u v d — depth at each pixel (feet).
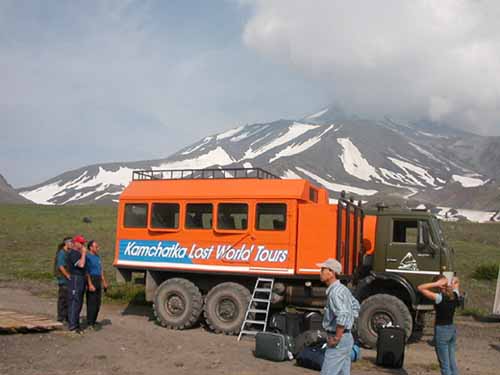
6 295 68.33
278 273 48.70
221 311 49.73
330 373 26.58
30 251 117.70
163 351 39.96
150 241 53.72
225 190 51.31
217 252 50.98
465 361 43.65
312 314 44.57
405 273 49.96
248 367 36.86
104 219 194.80
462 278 94.27
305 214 48.83
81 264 43.80
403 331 39.96
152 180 55.11
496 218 548.31
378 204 53.01
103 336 43.45
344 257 47.67
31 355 36.50
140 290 72.69
